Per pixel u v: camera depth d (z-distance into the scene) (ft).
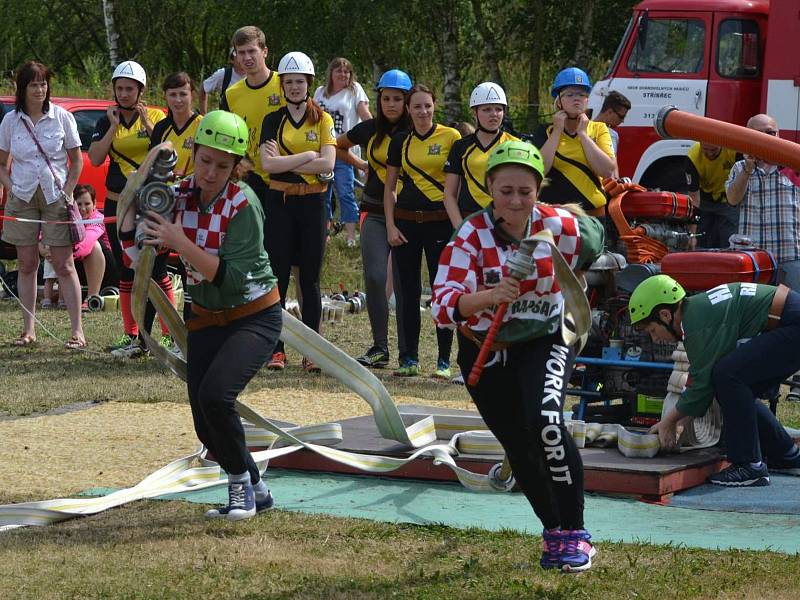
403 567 25.07
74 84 131.54
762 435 33.60
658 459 32.78
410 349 50.24
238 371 27.37
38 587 23.63
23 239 55.36
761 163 49.37
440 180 47.98
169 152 26.63
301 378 48.62
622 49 73.77
